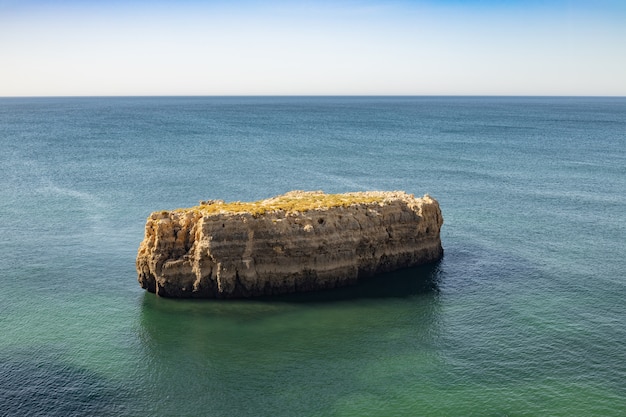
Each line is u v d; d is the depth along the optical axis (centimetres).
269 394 4656
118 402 4503
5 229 9100
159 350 5328
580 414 4425
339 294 6556
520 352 5344
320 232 6481
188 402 4528
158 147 19362
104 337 5562
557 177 13812
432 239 7512
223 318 5956
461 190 12256
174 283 6334
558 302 6425
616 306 6319
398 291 6675
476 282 6975
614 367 5081
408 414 4422
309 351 5344
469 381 4875
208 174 14075
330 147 19738
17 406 4412
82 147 19200
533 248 8262
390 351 5359
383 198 7375
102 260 7700
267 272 6356
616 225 9519
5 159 16238
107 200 11150
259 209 6481
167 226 6328
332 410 4453
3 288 6738
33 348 5312
